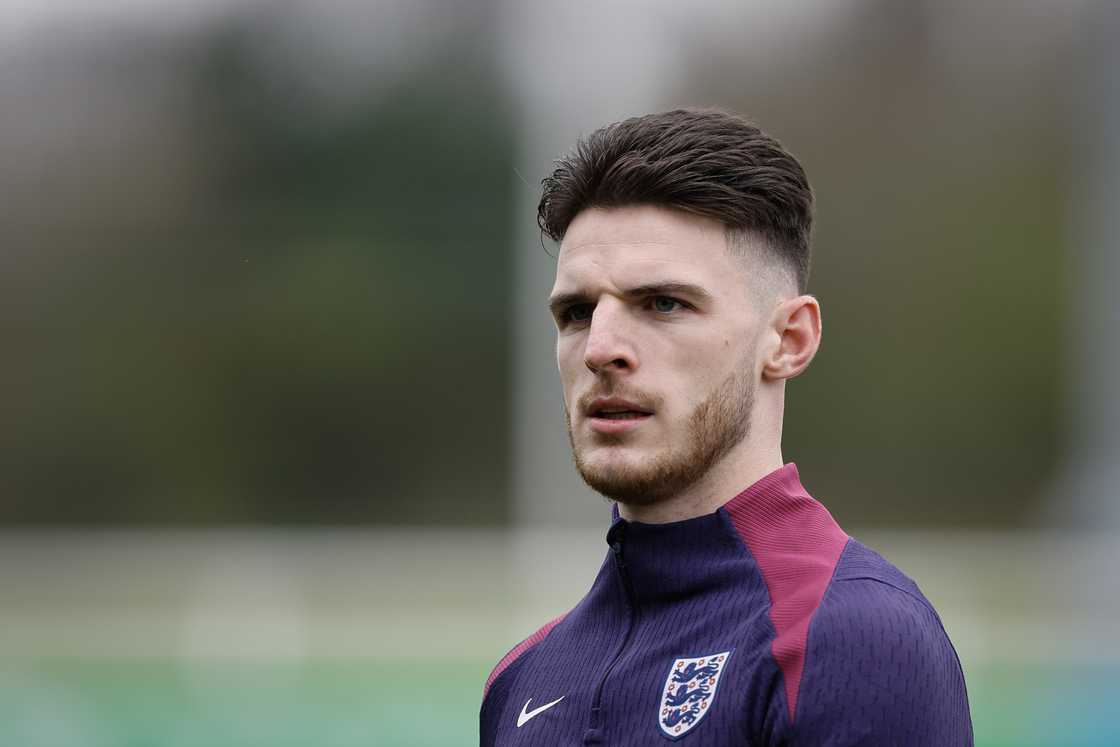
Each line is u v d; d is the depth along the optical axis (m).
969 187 51.00
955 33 51.88
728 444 6.28
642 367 6.18
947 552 40.53
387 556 38.97
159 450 44.72
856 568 5.90
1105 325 49.00
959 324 49.59
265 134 47.25
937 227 50.62
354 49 47.75
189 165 47.31
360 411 44.50
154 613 31.84
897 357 49.53
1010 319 49.38
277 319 44.84
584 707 6.18
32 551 40.84
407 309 44.69
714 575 6.14
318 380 44.72
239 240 45.38
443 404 44.19
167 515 44.38
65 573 37.19
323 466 44.53
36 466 44.62
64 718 21.52
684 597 6.24
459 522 43.59
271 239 45.44
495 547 39.88
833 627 5.57
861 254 50.62
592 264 6.30
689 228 6.23
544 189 6.83
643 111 42.69
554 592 33.69
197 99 47.59
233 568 37.47
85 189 46.34
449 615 31.05
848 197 51.22
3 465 44.59
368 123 46.75
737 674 5.67
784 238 6.49
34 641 28.42
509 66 46.88
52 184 46.12
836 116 52.12
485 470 44.00
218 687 23.56
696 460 6.20
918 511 47.72
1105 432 48.53
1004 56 51.44
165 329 45.03
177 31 47.78
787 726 5.45
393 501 44.16
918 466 48.62
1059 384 49.00
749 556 6.11
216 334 45.00
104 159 46.84
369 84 47.28
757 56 52.53
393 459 44.25
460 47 47.28
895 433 49.06
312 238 45.50
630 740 5.83
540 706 6.47
